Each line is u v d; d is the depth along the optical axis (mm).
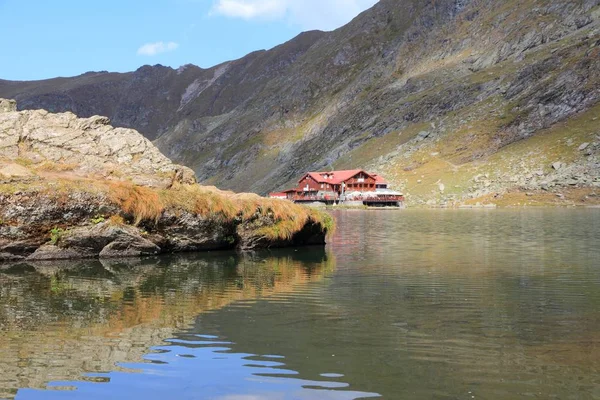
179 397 10117
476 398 9930
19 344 13070
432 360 11992
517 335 13891
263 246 34969
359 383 10688
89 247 28641
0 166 28734
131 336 13828
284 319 15656
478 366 11570
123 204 29312
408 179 183000
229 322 15312
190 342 13367
